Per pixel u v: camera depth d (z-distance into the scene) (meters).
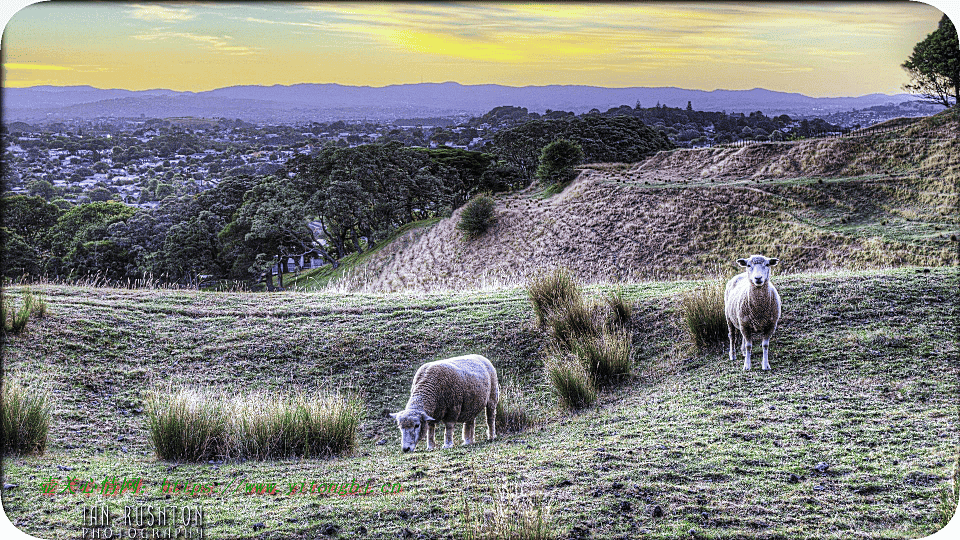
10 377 8.90
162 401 8.12
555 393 9.78
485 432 8.58
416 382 7.41
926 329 9.48
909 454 6.24
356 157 61.06
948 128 44.25
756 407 7.77
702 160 55.56
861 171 44.00
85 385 9.70
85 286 15.41
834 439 6.71
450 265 46.47
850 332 9.79
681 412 7.85
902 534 4.98
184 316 13.20
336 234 62.31
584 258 40.25
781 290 11.74
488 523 5.13
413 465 6.74
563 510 5.43
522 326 12.16
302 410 7.81
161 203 56.28
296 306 14.07
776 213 38.75
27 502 5.77
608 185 49.34
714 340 10.27
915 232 32.34
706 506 5.46
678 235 39.41
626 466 6.30
